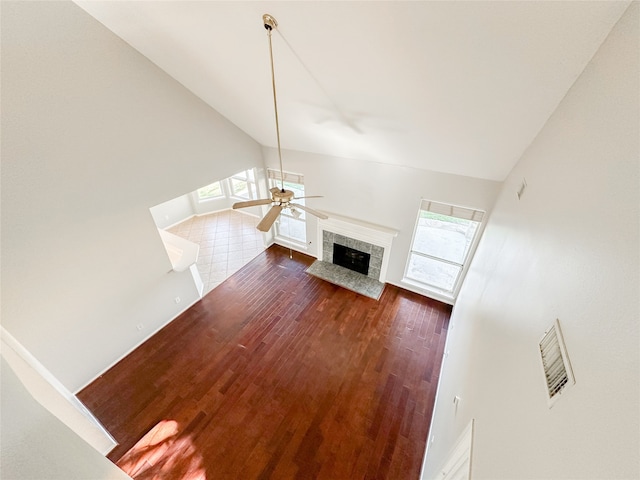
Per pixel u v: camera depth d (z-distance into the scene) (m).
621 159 0.82
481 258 3.06
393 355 3.70
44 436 0.86
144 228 3.46
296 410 3.07
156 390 3.26
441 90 2.07
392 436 2.85
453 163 3.23
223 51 2.44
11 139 2.24
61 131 2.50
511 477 0.92
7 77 2.13
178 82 3.28
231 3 1.85
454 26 1.51
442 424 2.35
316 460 2.67
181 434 2.86
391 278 4.93
